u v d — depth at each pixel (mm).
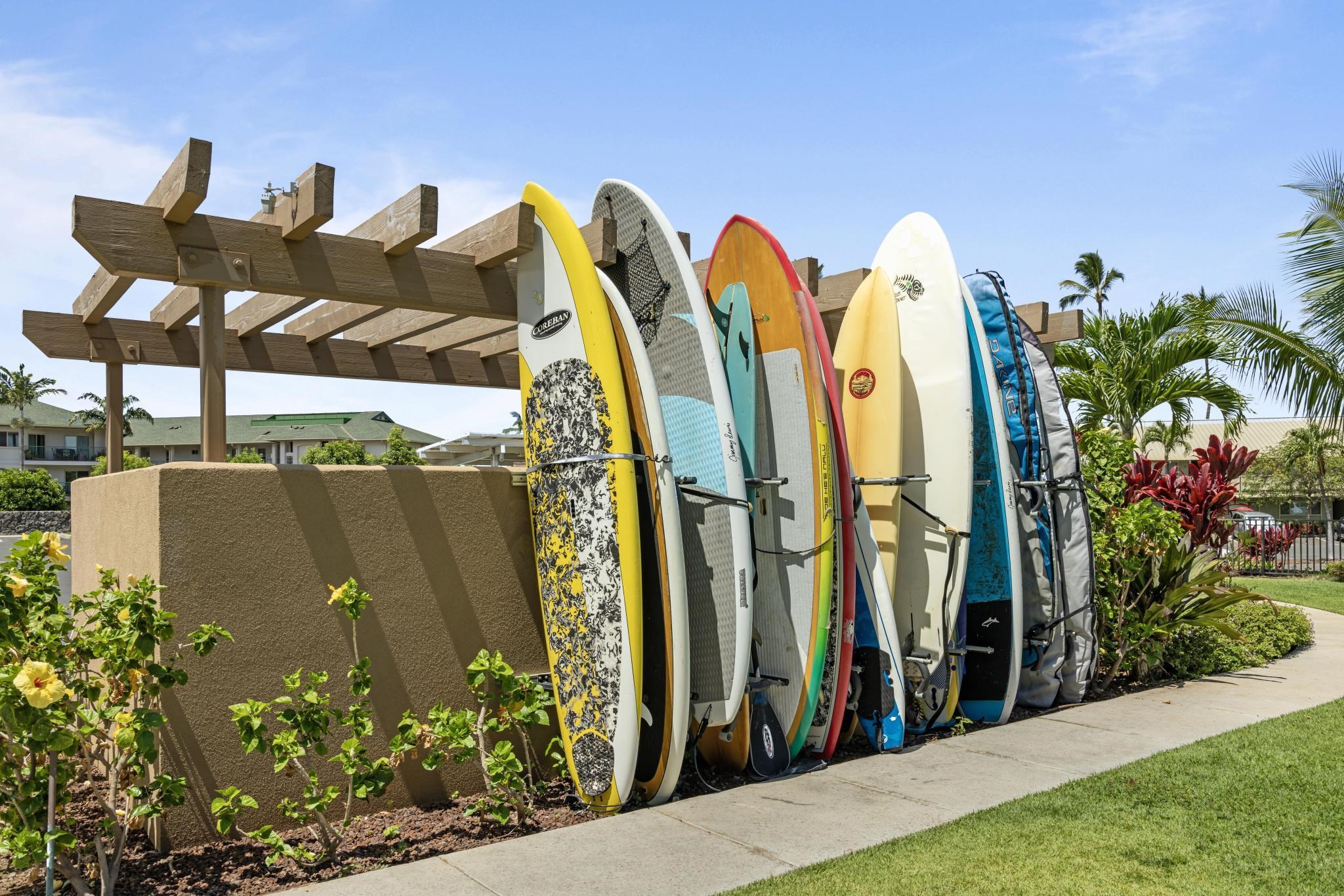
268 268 3877
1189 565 6820
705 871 3242
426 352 7441
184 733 3604
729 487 4250
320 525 3969
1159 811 3750
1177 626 6496
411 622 4195
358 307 5871
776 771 4559
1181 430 14109
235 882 3303
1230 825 3580
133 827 3787
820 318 4734
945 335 5438
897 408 5246
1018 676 5340
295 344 6785
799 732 4633
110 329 6176
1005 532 5367
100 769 4582
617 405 4016
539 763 4531
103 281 5398
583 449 4148
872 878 3125
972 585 5539
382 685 4102
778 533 4836
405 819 4008
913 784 4285
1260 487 33188
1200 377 12148
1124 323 12375
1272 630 7812
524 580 4574
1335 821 3602
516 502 4570
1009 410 5785
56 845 3023
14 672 2811
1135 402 12281
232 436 66438
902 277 5750
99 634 3279
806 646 4629
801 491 4707
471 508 4406
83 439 66250
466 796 4309
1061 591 5762
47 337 5953
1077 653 5836
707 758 4699
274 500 3859
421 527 4250
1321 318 10828
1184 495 8117
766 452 4934
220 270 3756
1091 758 4625
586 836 3635
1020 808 3824
